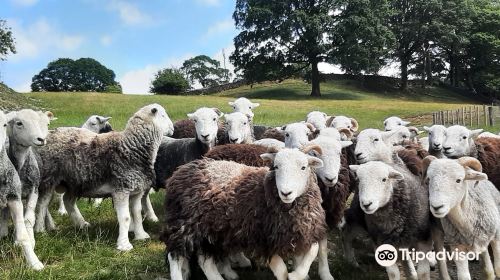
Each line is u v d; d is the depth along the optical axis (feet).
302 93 56.59
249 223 5.37
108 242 7.34
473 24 64.59
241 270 6.39
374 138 7.16
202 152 8.45
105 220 8.50
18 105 24.13
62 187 7.75
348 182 6.64
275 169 5.20
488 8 68.03
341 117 9.86
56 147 7.50
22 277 5.89
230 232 5.46
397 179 5.51
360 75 64.44
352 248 6.72
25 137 6.70
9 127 6.79
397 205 5.57
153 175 7.70
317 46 51.90
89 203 9.29
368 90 61.11
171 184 5.98
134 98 35.78
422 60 68.28
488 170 7.51
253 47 55.93
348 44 52.08
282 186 4.99
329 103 38.99
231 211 5.43
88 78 89.45
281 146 7.66
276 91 58.13
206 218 5.51
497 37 64.54
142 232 7.67
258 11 53.21
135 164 7.44
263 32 53.78
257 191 5.41
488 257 5.57
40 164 7.41
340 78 65.36
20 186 6.50
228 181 5.66
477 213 5.35
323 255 6.08
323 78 61.72
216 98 38.60
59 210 9.03
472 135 7.63
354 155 7.41
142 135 7.50
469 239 5.41
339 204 6.47
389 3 61.36
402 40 63.21
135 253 6.95
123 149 7.39
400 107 36.52
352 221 6.53
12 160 6.84
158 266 6.42
